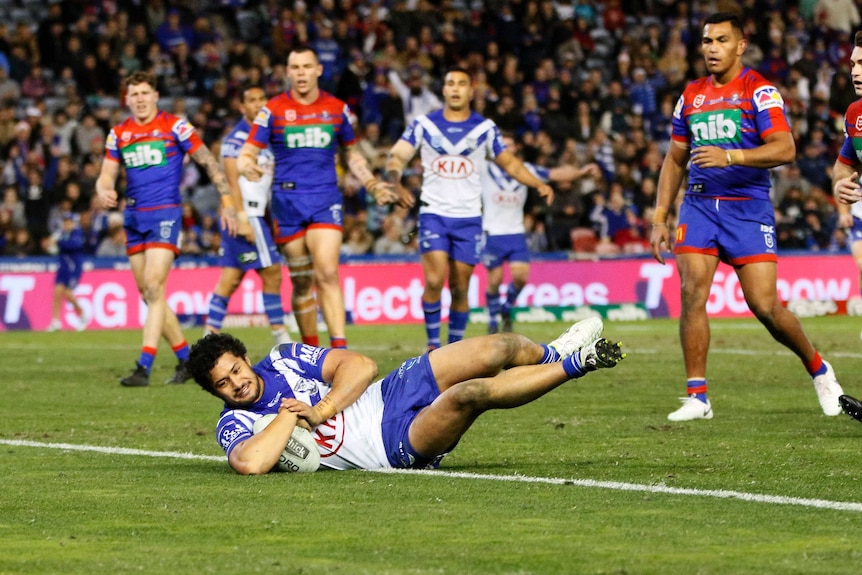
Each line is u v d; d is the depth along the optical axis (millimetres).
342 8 63656
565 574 9438
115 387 26562
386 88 59000
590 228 55500
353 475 14211
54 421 20547
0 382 27672
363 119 58625
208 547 10570
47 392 25438
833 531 10914
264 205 30547
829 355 33156
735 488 13164
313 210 26625
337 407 14414
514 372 13750
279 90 56844
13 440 18172
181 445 17547
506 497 12742
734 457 15523
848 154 20281
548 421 19609
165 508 12383
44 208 51875
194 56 59500
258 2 63594
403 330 46281
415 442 14305
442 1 66312
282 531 11188
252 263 30266
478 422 19516
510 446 16797
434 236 28422
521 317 52031
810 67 67500
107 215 51156
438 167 28266
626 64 64750
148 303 27141
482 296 51875
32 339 43531
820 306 54750
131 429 19438
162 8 60625
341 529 11227
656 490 13070
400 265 51219
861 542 10469
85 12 59844
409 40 61094
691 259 19844
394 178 27422
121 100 57719
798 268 54719
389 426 14477
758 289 19766
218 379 14367
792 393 23891
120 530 11367
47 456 16422
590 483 13570
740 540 10578
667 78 65938
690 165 20062
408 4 66062
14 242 51000
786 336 20078
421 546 10477
